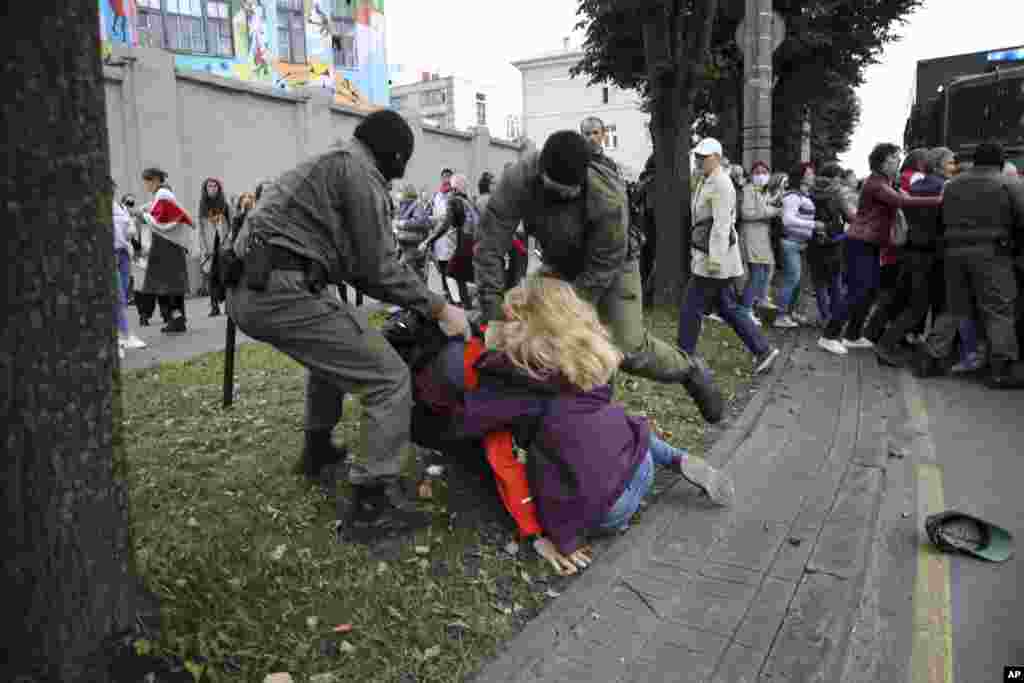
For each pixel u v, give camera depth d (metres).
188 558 3.11
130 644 2.33
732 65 18.17
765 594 3.11
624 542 3.47
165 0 21.30
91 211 2.14
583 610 2.95
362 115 18.52
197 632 2.61
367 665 2.60
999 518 3.91
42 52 1.99
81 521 2.21
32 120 2.00
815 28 19.27
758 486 4.18
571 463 3.26
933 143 12.48
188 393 5.93
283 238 3.08
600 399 3.40
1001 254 6.30
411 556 3.28
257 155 16.05
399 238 11.64
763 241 8.59
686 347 6.56
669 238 9.38
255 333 3.21
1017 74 10.46
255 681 2.48
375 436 3.24
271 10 24.03
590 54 21.44
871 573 3.34
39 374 2.10
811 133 27.39
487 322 4.07
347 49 27.02
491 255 4.08
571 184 3.64
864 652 2.82
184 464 4.29
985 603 3.14
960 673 2.69
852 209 8.71
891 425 5.46
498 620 2.88
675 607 3.03
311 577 3.09
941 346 6.73
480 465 3.74
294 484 3.96
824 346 7.69
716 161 6.26
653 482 4.18
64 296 2.12
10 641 2.17
